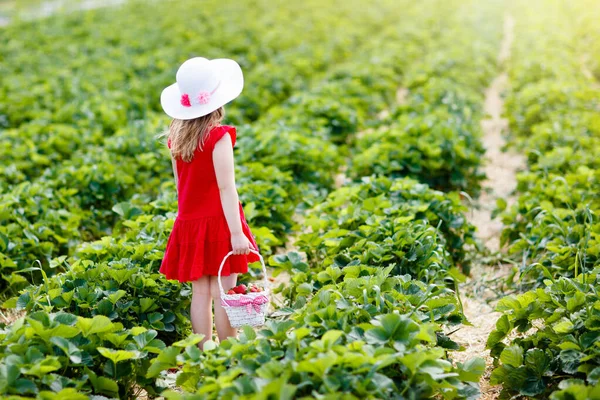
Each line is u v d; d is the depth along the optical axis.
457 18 21.14
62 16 20.50
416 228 4.86
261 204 5.91
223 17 19.25
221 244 3.60
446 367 3.11
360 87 10.97
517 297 3.86
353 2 24.34
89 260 4.32
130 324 3.89
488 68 14.16
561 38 15.96
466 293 5.30
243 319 3.54
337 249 4.86
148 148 7.78
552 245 4.97
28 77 11.97
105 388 3.21
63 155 8.15
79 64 13.29
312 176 7.27
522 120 9.66
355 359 2.92
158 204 5.66
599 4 21.72
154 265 4.47
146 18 19.73
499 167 8.73
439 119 8.68
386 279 3.85
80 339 3.36
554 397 2.97
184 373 3.27
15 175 7.05
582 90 10.45
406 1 25.64
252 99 10.42
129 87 11.24
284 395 2.66
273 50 15.62
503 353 3.61
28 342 3.26
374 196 5.85
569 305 3.66
